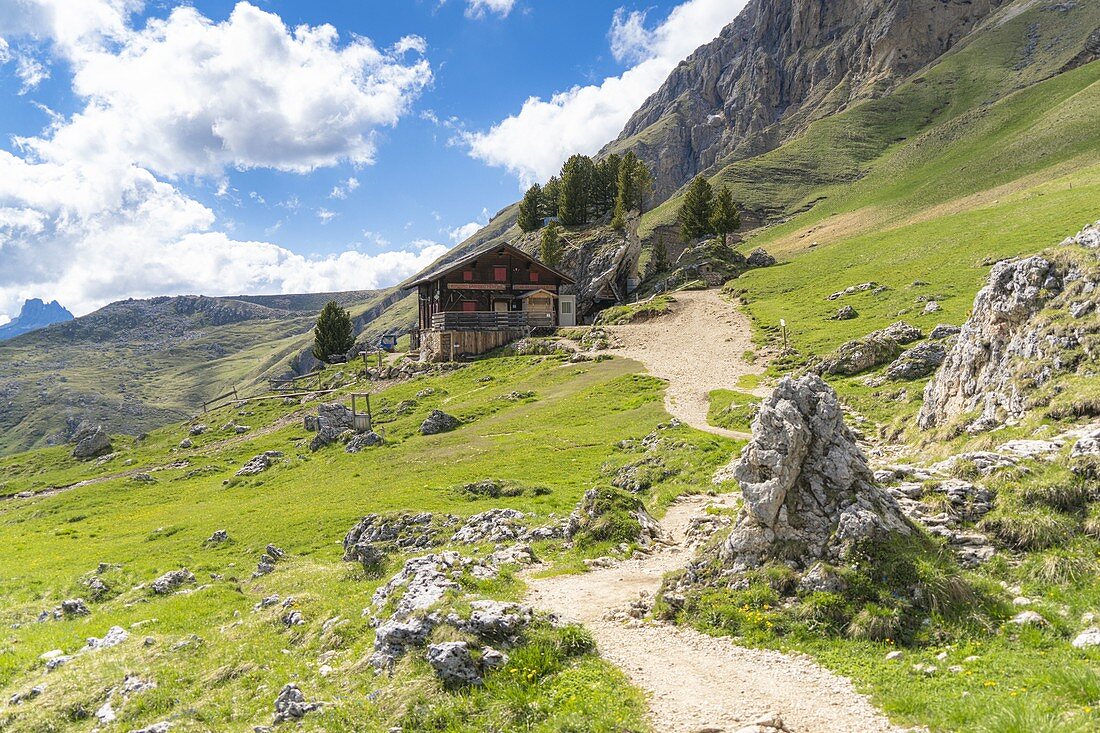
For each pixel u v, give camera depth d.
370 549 27.34
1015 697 11.25
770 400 20.06
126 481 69.81
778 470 18.52
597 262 138.75
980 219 113.44
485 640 15.80
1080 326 28.16
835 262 118.12
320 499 49.44
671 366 80.19
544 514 34.31
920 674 13.11
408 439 67.56
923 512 19.12
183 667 19.55
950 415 35.53
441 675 14.91
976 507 18.80
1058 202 104.38
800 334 80.62
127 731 16.23
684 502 32.56
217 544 41.59
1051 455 20.38
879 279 97.50
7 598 35.00
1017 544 17.44
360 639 18.59
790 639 15.50
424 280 120.81
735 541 18.61
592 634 16.84
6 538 53.50
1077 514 17.59
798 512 18.31
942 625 14.70
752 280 120.38
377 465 57.78
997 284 34.66
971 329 35.94
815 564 16.97
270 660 18.95
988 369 32.97
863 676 13.47
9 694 20.42
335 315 156.25
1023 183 136.50
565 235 153.12
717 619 16.81
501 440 59.06
